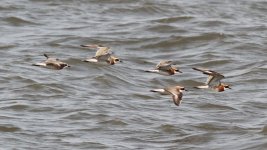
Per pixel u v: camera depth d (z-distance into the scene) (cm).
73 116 3631
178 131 3481
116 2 5900
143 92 4162
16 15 5547
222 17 5684
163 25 5353
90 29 5319
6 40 5025
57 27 5353
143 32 5269
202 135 3400
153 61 4750
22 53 4784
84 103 3866
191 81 4406
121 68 4525
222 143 3291
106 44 5044
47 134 3381
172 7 5856
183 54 4919
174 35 5184
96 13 5700
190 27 5391
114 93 4122
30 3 5841
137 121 3603
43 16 5591
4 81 4203
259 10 5909
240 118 3756
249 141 3269
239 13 5809
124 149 3228
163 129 3503
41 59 4694
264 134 3381
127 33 5241
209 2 6044
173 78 4434
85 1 5922
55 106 3788
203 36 5172
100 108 3772
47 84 4138
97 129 3472
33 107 3756
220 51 4969
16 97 3950
